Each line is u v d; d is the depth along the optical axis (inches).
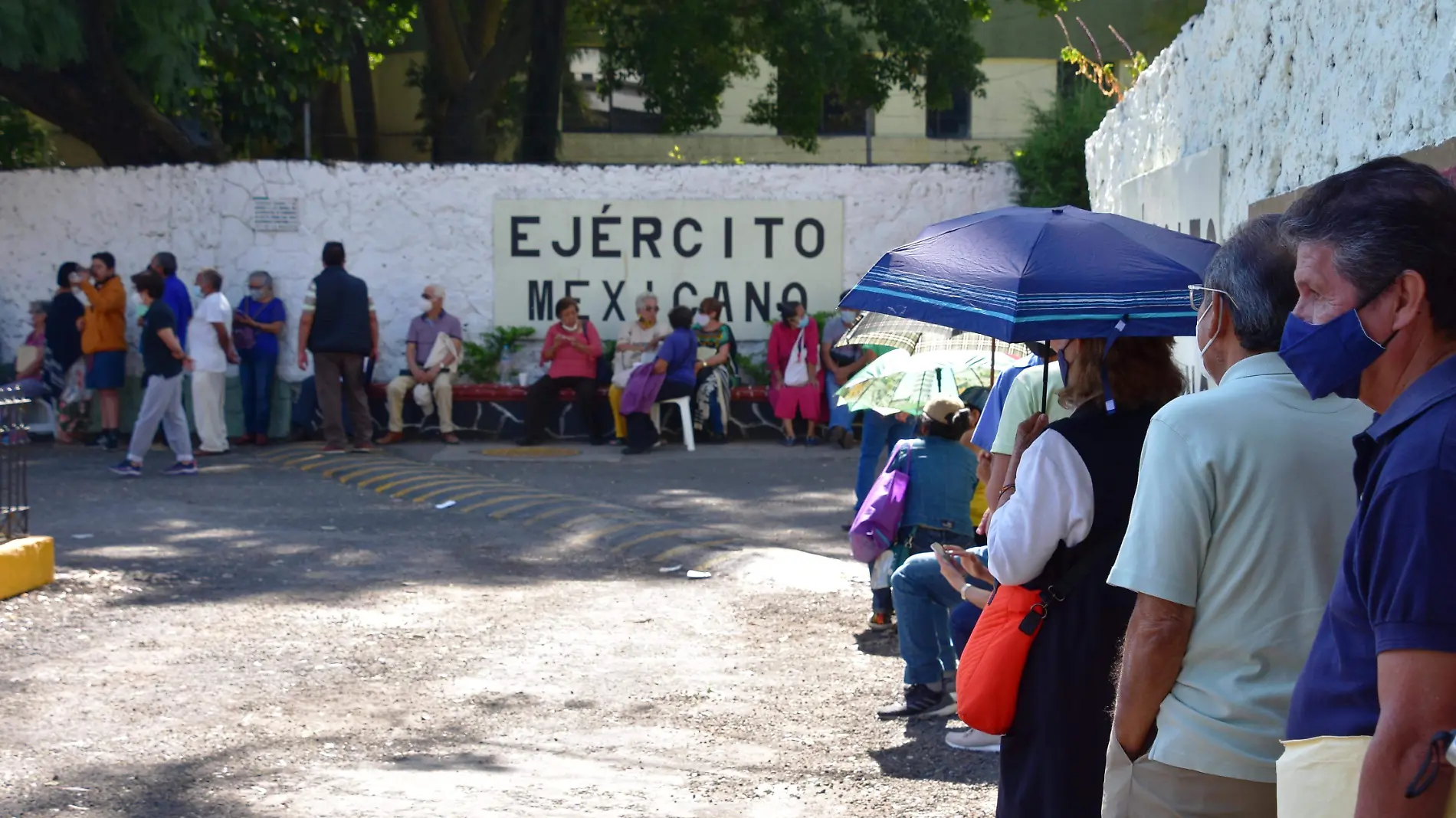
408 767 199.6
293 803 181.8
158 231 620.7
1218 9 271.0
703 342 589.0
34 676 243.6
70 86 607.8
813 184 618.2
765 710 229.9
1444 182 75.0
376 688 241.1
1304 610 97.7
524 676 249.3
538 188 616.7
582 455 552.7
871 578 279.1
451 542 373.4
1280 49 233.3
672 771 199.2
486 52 811.4
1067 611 125.4
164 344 481.1
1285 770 80.3
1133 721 103.0
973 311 126.2
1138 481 108.5
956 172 615.5
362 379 554.9
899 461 252.2
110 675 245.3
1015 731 130.1
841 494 458.6
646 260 619.5
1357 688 75.6
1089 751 124.5
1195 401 100.8
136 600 302.4
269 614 293.0
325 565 342.6
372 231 615.8
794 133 884.6
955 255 133.6
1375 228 73.1
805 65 816.9
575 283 620.4
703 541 364.2
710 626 286.5
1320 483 97.3
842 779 195.8
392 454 549.6
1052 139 593.0
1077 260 128.6
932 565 221.9
